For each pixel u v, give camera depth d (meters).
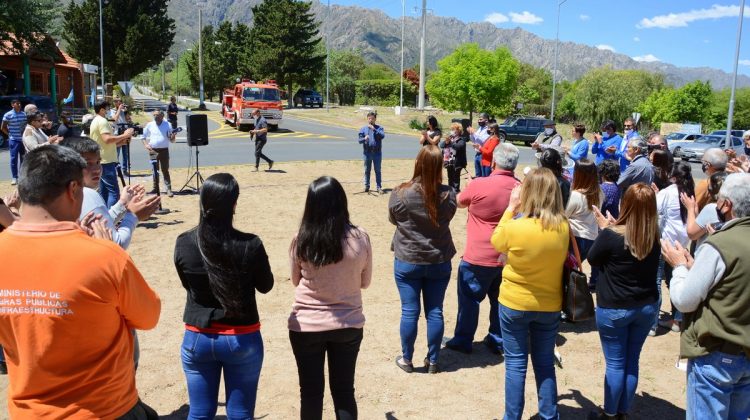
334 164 17.59
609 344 3.80
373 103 74.19
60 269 2.03
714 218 4.34
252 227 9.84
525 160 22.33
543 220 3.56
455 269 7.89
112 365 2.19
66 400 2.10
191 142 12.27
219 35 77.50
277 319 5.92
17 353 2.09
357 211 11.35
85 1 49.53
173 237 8.97
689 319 2.98
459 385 4.62
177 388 4.50
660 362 5.16
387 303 6.47
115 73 51.78
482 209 4.79
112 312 2.14
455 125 12.59
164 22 52.00
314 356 3.34
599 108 49.53
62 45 56.34
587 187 5.57
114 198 8.59
